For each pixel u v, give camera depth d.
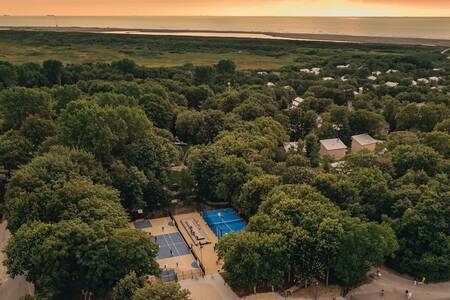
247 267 105.69
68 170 131.38
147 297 86.88
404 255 120.12
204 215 152.12
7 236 139.38
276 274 106.12
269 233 112.50
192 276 117.62
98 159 151.88
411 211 121.50
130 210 149.75
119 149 161.50
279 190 128.75
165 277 116.50
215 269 122.38
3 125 188.25
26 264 102.62
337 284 114.25
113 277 102.69
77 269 105.19
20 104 188.88
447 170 146.62
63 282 103.12
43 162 130.88
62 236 102.94
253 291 110.06
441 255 117.25
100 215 114.19
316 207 116.88
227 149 169.75
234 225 143.88
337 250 108.50
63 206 117.06
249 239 108.31
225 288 111.88
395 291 112.75
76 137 154.62
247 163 156.12
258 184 138.12
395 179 144.62
